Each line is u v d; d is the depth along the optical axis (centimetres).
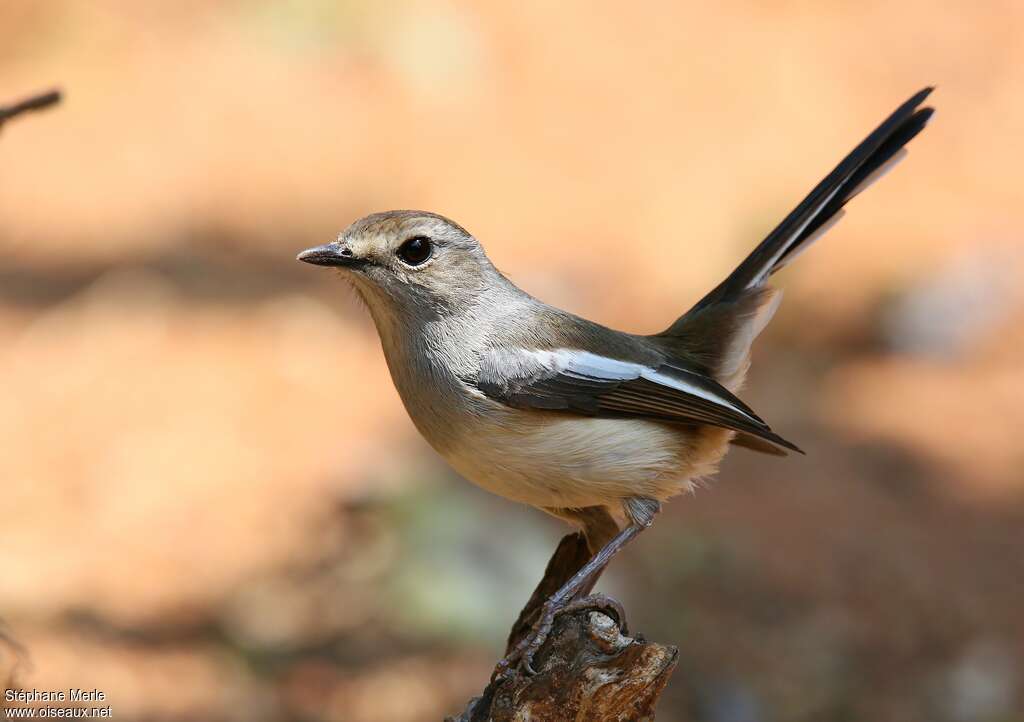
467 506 1259
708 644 1131
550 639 567
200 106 1927
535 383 651
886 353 1574
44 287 1612
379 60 2017
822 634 1148
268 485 1305
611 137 1894
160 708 1012
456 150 1866
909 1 2139
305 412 1416
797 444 1407
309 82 1978
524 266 1641
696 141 1878
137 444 1360
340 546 1227
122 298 1590
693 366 736
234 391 1445
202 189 1789
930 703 1085
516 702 551
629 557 1227
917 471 1370
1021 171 1828
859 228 1733
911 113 766
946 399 1478
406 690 1072
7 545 1209
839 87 1964
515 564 1196
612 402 664
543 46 2058
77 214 1752
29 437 1367
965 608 1184
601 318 1552
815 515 1298
